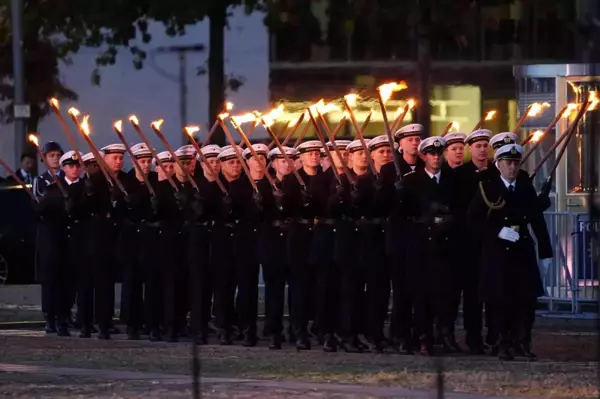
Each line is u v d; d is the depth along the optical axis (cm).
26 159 5056
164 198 3462
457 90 5162
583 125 4147
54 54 5584
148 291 3512
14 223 4972
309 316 3300
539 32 5112
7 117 5994
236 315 3488
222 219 3378
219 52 5222
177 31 5244
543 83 4319
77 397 2542
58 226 3650
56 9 5484
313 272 3275
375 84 5134
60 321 3684
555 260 3769
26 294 4869
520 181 3006
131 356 3156
